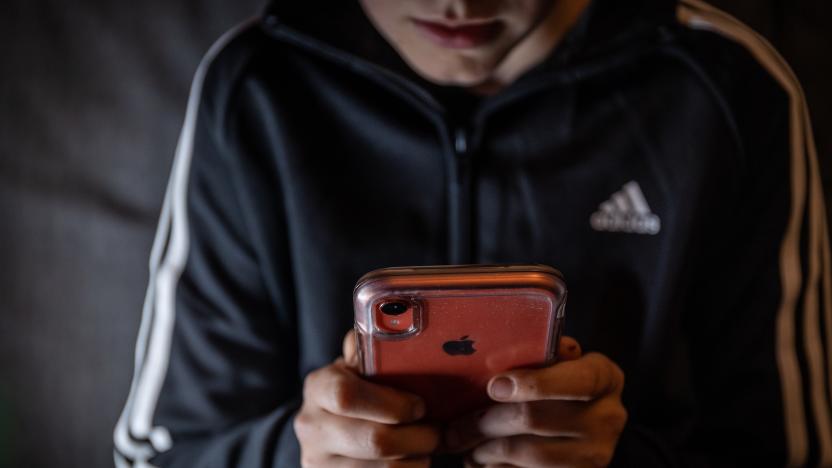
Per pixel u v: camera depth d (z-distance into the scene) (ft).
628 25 2.39
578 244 2.48
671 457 2.21
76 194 4.24
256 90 2.53
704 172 2.41
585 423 1.81
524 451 1.81
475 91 2.53
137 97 4.13
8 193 4.22
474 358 1.70
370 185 2.53
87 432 4.49
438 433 1.88
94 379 4.43
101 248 4.30
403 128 2.50
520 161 2.50
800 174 2.42
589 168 2.48
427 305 1.57
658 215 2.45
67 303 4.35
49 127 4.17
